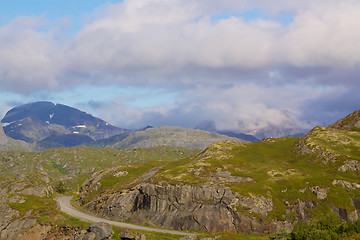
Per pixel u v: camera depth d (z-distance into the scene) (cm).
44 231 12350
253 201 13562
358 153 17150
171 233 12600
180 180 15950
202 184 15138
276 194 14100
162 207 15012
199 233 12888
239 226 12762
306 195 13900
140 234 11688
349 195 13500
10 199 14500
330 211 12975
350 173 15338
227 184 15050
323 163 16975
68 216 14138
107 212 15975
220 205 13812
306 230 10362
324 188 14012
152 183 16200
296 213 13100
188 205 14512
